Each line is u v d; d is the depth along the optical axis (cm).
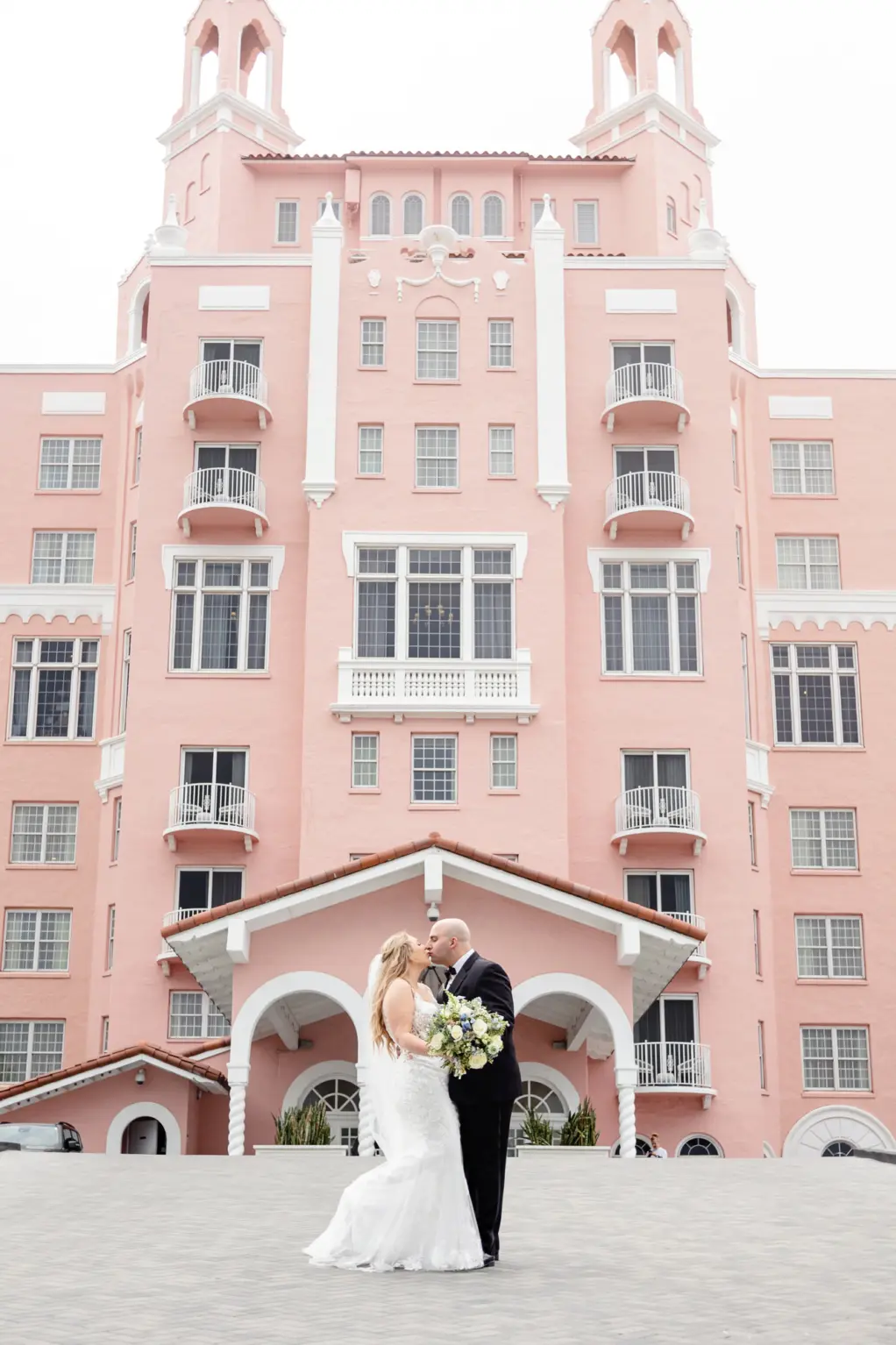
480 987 984
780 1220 1226
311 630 4019
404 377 4216
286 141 5253
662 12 5281
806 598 4547
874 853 4359
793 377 4738
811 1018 4234
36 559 4650
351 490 4122
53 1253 1027
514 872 2700
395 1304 829
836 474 4662
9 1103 3559
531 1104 3328
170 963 3912
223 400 4156
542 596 4053
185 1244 1074
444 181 5041
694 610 4144
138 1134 3681
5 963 4344
